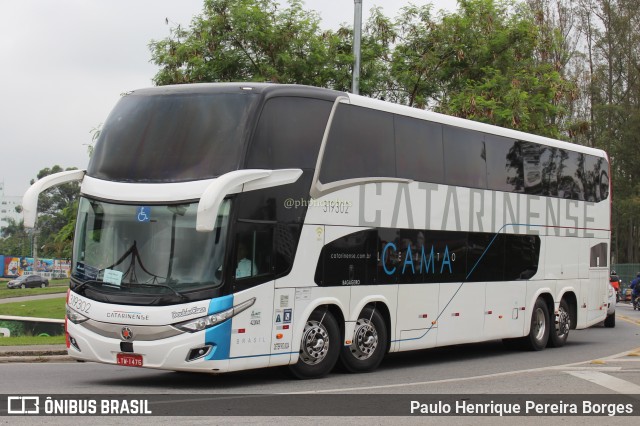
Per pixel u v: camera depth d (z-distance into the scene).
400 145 15.18
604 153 22.16
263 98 12.67
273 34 26.86
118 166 12.62
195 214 12.00
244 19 26.58
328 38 28.09
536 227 19.12
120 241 12.25
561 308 20.28
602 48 68.38
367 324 14.44
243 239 12.20
